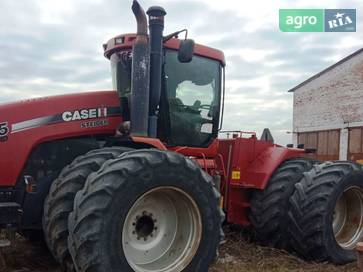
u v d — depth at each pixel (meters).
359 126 28.25
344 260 6.03
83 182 4.40
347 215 6.50
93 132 5.12
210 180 4.67
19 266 5.23
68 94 5.11
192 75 5.80
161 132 5.59
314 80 31.80
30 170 4.81
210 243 4.57
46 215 4.47
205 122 5.98
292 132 33.69
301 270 5.56
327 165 6.26
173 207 4.63
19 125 4.77
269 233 6.31
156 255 4.49
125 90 5.46
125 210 4.07
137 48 4.95
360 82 28.38
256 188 6.38
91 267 3.91
